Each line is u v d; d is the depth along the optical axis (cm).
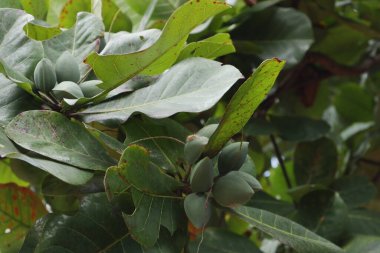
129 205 119
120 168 112
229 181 117
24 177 141
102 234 119
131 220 112
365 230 162
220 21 161
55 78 120
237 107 114
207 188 117
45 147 112
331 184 174
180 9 110
